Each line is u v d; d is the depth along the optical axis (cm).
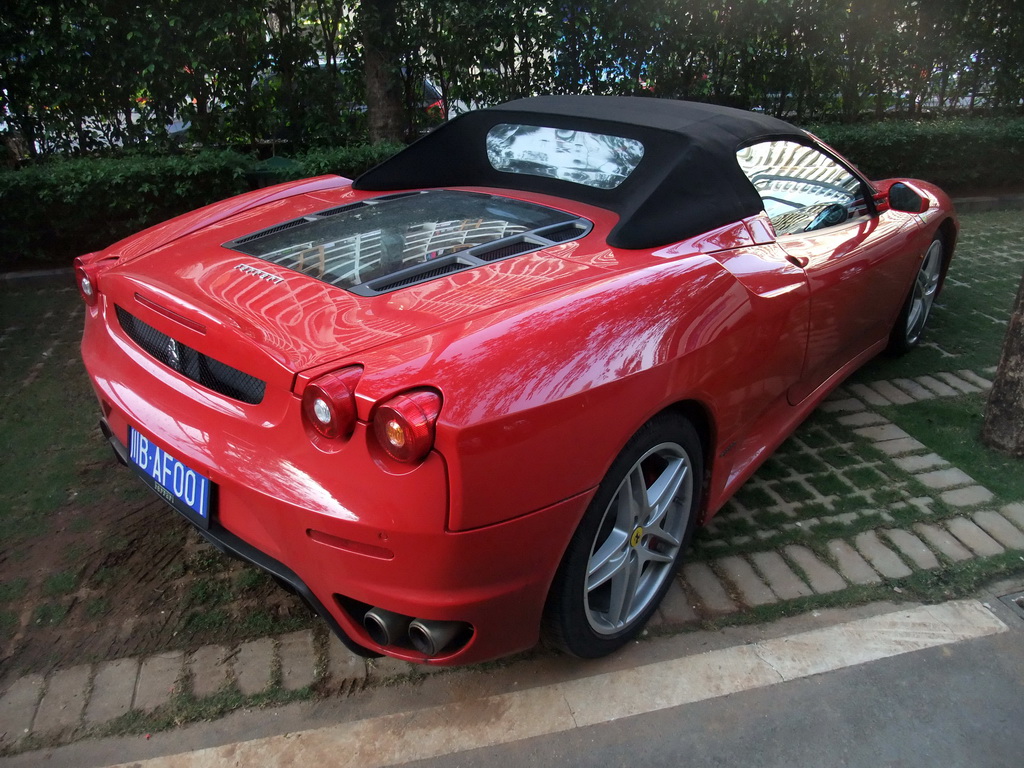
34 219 530
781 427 289
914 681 220
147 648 223
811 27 743
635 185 261
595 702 211
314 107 687
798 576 256
